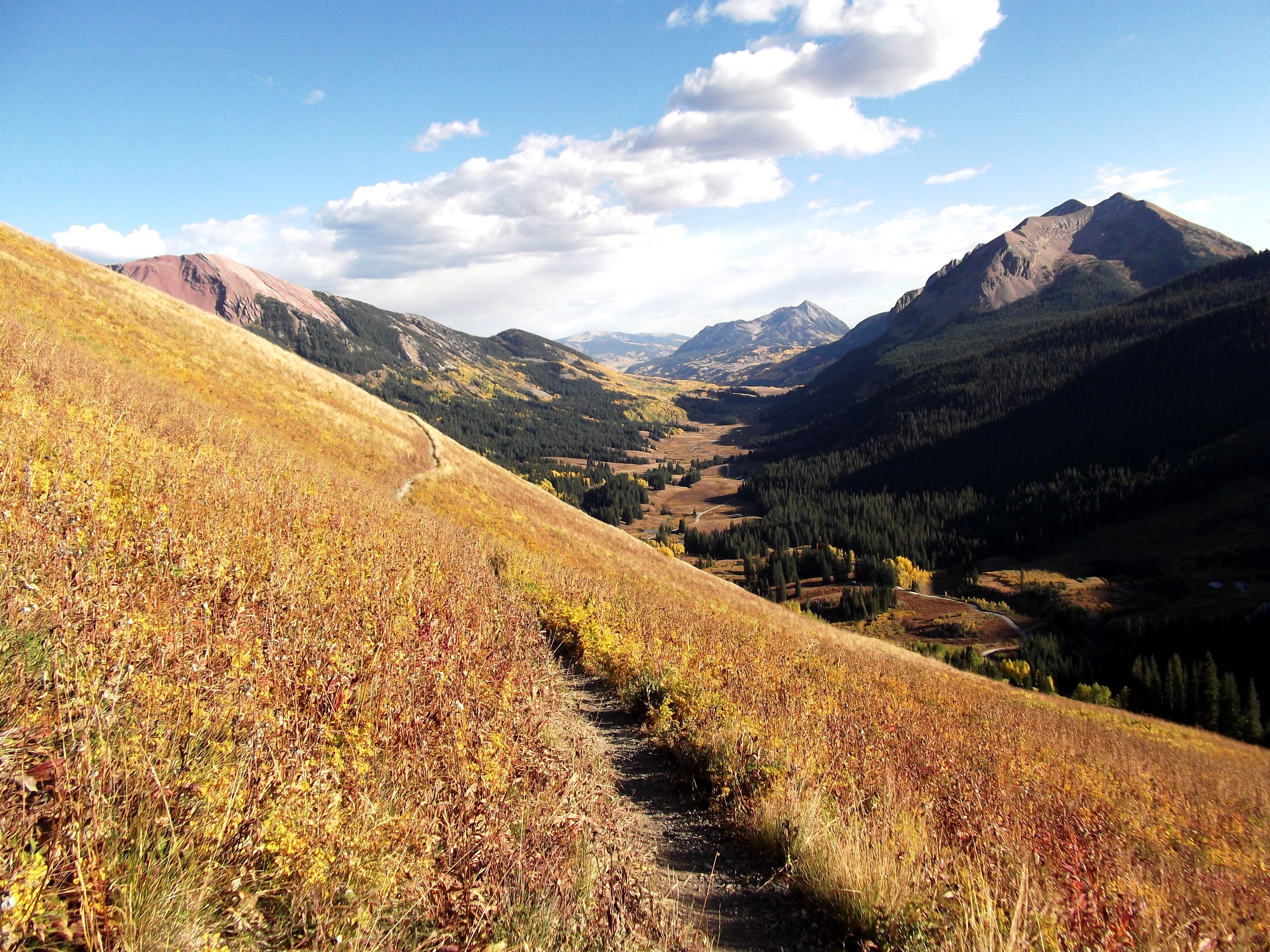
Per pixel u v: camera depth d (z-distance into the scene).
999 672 76.25
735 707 9.18
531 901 3.69
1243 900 6.86
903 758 9.23
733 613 32.22
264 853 3.01
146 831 2.69
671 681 10.12
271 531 9.62
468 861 3.65
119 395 15.20
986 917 4.11
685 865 5.64
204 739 3.59
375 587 8.71
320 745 3.98
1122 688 73.06
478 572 14.73
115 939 2.18
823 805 6.35
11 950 1.96
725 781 6.87
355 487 21.19
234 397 29.36
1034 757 13.56
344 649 5.94
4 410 9.66
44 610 3.88
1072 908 4.69
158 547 6.21
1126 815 10.55
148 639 4.16
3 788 2.45
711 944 4.31
